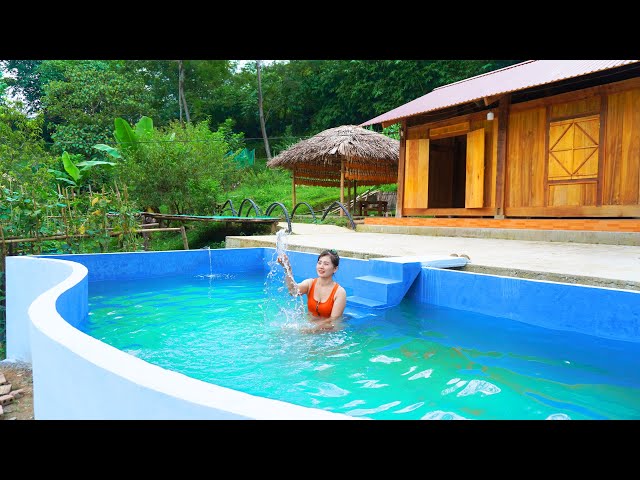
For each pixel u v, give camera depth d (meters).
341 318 4.59
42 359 2.19
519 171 10.12
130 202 10.38
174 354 3.53
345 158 15.20
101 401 1.67
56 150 24.84
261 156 41.22
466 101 9.95
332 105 37.38
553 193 9.53
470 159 11.12
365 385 2.90
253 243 9.27
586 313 4.02
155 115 33.72
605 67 7.71
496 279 4.70
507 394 2.75
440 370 3.19
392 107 31.48
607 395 2.74
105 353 1.81
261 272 8.02
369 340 3.92
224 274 7.77
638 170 8.30
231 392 1.48
